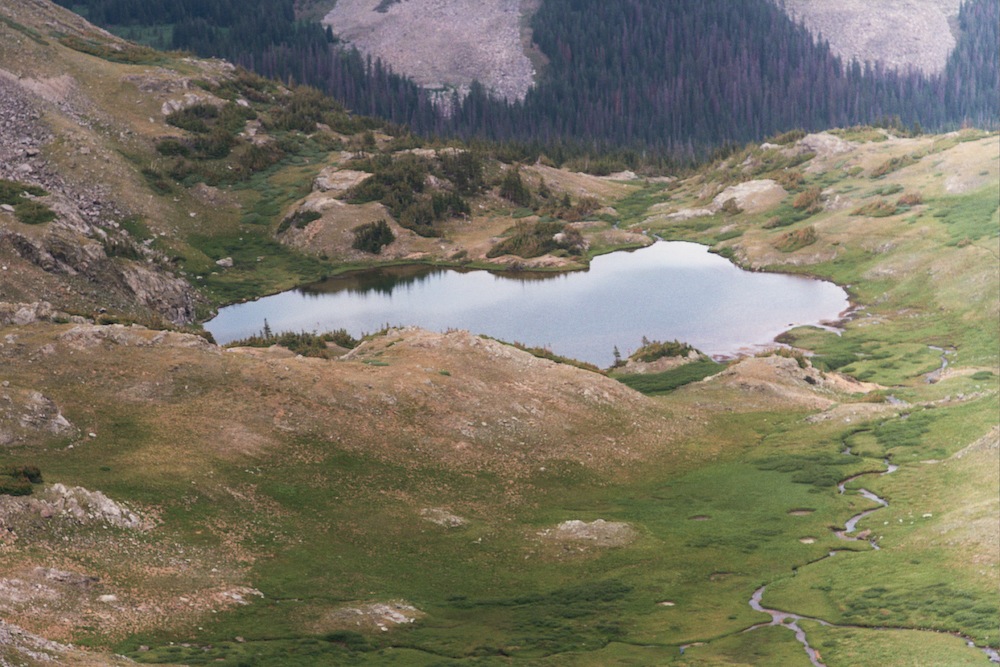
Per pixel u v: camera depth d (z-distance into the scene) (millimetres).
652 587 68000
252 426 80562
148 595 58500
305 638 57406
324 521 72250
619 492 85875
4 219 145625
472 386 95875
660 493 85750
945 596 62219
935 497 79000
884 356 133125
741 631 61875
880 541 73125
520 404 95250
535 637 60594
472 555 71562
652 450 94375
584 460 90000
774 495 84062
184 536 65562
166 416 79125
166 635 55469
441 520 75375
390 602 63062
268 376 87000
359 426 85312
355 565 67750
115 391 80562
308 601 61969
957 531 70312
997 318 136625
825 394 115125
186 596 59531
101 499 64750
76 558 59844
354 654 56719
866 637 58844
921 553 69000
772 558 72500
